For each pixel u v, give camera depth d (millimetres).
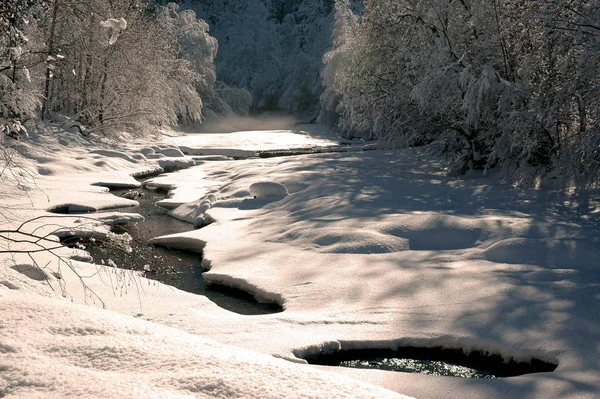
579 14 14234
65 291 8031
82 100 28828
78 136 26516
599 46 13625
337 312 7793
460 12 19578
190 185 20203
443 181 18031
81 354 2852
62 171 21156
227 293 9492
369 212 13062
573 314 7383
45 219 13344
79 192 17656
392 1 22391
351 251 10531
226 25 76438
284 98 65875
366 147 35344
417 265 9617
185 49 51719
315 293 8633
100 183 19953
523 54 18516
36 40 22500
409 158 24359
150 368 2701
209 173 23188
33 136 23875
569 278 8742
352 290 8625
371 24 23156
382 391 2496
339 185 16562
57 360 2762
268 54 71312
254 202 15750
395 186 16750
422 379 5898
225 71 71062
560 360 6250
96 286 8516
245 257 10820
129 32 28828
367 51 23312
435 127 20203
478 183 17547
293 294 8703
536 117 15906
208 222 14750
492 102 18203
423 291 8414
